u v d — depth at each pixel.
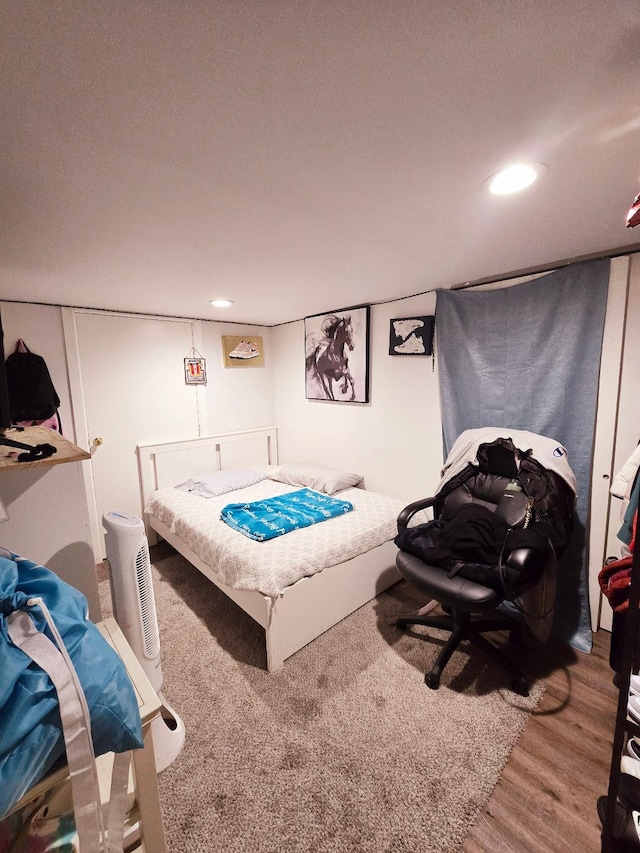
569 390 1.93
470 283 2.29
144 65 0.64
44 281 2.04
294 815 1.14
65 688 0.58
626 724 0.84
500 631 2.04
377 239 1.54
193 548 2.32
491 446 2.01
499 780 1.25
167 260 1.76
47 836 0.70
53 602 0.69
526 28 0.59
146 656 1.26
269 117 0.79
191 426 3.43
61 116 0.76
